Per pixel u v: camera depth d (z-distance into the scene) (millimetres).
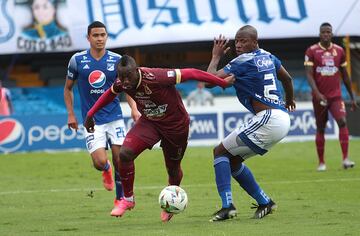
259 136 26016
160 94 25469
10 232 25203
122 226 26078
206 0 65500
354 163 47938
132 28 65000
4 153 58812
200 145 61500
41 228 26062
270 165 47688
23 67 76938
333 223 25469
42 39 65125
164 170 46281
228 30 65125
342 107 44312
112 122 29984
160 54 77000
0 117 59219
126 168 26562
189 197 34125
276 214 28000
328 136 63625
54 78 75750
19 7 65062
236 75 25969
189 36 65000
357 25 65750
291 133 62688
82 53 29922
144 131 26359
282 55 76375
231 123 62156
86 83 29875
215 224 25688
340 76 45656
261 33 65438
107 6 65000
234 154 26391
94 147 29844
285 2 65688
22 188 39156
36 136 59875
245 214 28281
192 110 61656
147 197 34719
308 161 49656
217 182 26391
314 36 65750
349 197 33094
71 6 65125
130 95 25891
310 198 32875
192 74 25375
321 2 65812
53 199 34688
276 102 26109
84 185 40219
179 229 24750
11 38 64938
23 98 71562
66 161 52156
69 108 30391
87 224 26891
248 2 65562
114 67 29797
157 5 65250
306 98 70438
